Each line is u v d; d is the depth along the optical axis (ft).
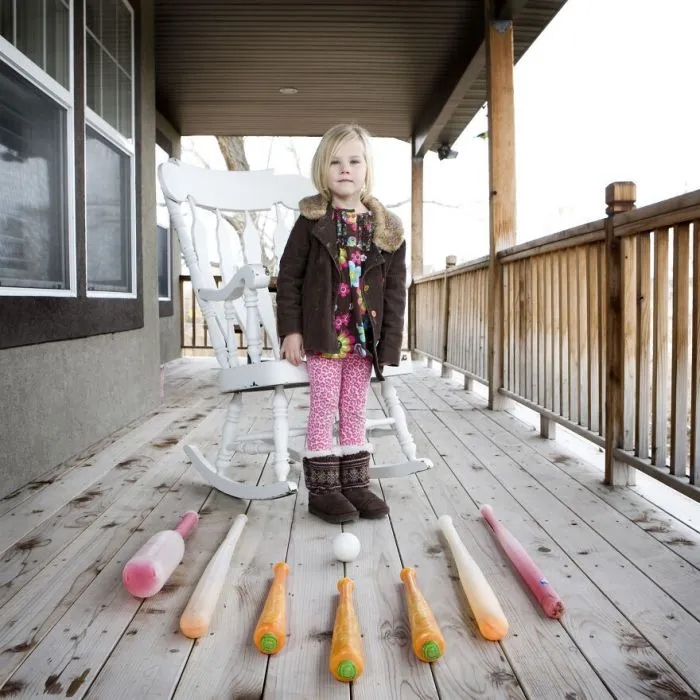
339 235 6.56
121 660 3.99
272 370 6.49
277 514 6.77
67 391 9.00
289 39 16.48
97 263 10.73
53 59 8.79
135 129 12.42
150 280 13.23
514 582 5.09
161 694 3.64
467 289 16.66
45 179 8.62
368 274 6.63
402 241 6.75
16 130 7.83
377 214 6.64
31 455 7.93
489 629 4.16
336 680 3.76
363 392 6.90
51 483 7.85
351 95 20.77
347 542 5.46
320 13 15.17
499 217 13.24
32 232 8.25
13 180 7.76
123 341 11.43
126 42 12.26
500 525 5.99
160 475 8.23
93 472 8.36
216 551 5.62
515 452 9.56
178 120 23.21
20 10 7.84
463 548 5.36
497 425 11.66
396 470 7.59
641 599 4.80
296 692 3.65
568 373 9.37
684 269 6.40
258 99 20.94
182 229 7.53
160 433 10.80
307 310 6.49
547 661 3.97
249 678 3.79
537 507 6.97
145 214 13.03
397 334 6.82
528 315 11.37
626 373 7.54
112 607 4.69
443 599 4.80
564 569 5.34
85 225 9.59
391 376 7.14
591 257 8.55
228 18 15.34
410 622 4.26
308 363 6.62
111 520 6.56
